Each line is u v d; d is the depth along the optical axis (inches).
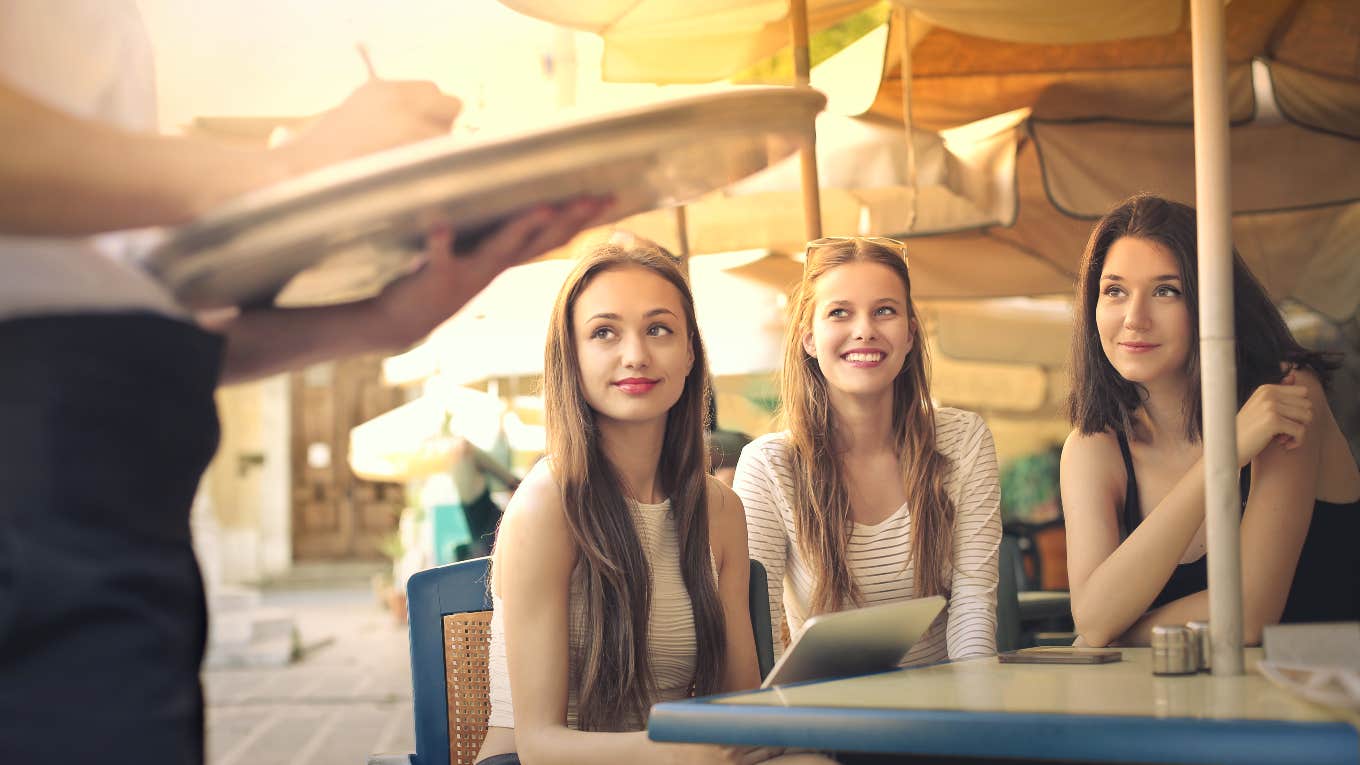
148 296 42.6
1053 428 347.3
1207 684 52.7
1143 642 78.8
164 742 38.8
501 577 76.3
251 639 396.2
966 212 153.9
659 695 78.2
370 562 746.8
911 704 47.7
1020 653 69.5
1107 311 86.0
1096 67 159.5
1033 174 174.1
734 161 46.4
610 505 75.6
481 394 303.4
